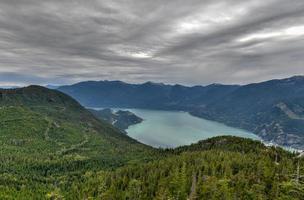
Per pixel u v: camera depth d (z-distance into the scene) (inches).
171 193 6338.6
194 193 5708.7
